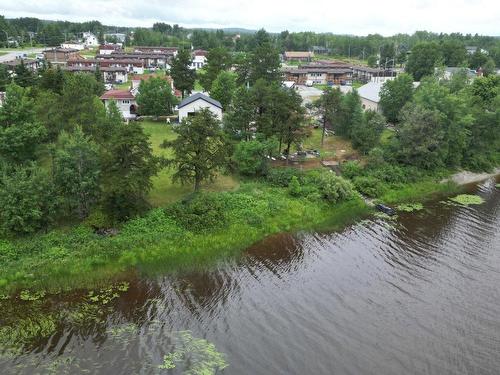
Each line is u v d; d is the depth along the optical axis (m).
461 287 36.84
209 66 96.88
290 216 47.97
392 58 171.00
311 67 144.62
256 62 94.50
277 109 57.12
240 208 46.91
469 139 69.06
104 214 41.12
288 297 34.78
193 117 47.44
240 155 53.72
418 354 28.94
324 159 62.31
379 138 67.31
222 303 33.69
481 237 46.47
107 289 34.94
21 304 32.62
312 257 41.34
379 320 32.22
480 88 86.81
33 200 38.19
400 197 57.19
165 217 42.91
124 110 79.88
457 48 149.62
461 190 61.91
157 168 43.44
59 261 36.41
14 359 27.20
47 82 76.38
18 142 45.19
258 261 40.19
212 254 40.69
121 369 26.62
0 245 37.03
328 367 27.44
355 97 73.31
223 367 27.02
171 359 27.56
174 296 34.44
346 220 49.81
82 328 30.34
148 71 147.12
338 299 34.69
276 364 27.47
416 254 42.38
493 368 28.05
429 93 66.56
